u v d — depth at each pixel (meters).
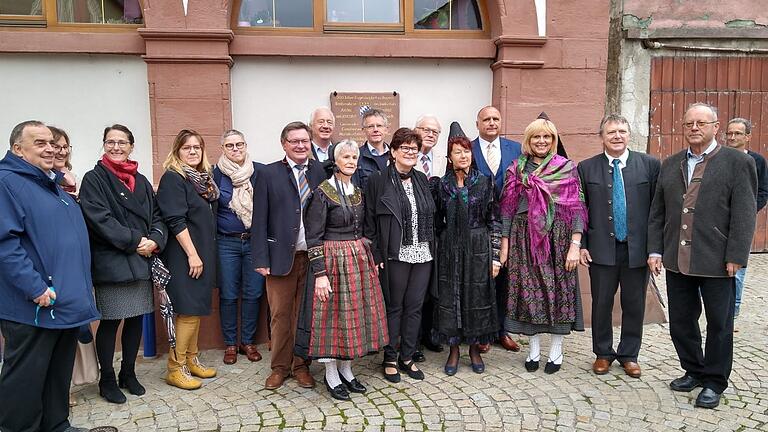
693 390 3.55
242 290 4.15
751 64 7.08
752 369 3.85
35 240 2.76
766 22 6.89
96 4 4.66
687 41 6.89
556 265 3.77
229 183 4.04
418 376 3.77
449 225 3.75
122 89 4.64
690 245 3.32
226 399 3.51
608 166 3.77
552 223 3.74
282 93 4.84
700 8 6.79
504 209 3.89
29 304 2.76
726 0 6.80
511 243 3.86
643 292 3.81
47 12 4.56
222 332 4.22
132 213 3.38
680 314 3.51
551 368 3.86
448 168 3.87
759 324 4.79
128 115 4.66
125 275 3.32
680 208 3.39
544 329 3.82
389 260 3.64
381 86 4.95
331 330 3.37
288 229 3.53
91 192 3.25
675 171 3.45
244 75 4.79
